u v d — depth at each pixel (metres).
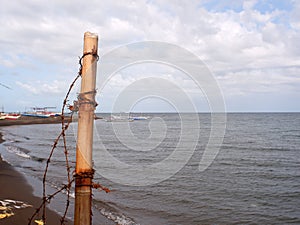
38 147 27.00
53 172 15.22
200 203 10.89
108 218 8.90
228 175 15.84
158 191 11.95
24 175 13.83
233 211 10.16
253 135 41.50
